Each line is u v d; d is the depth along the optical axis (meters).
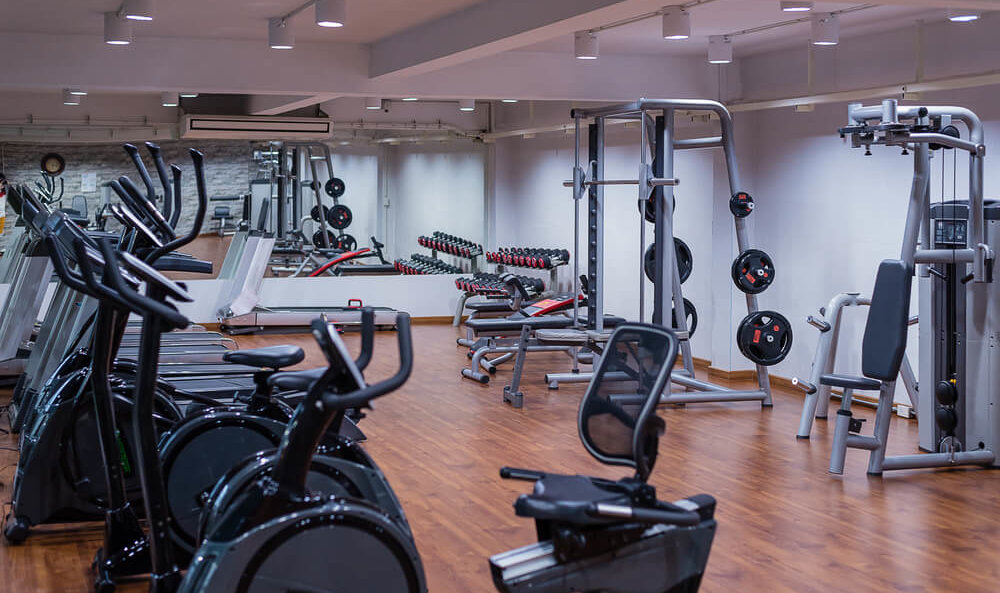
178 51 7.44
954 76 6.41
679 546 2.78
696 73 8.36
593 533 2.66
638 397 2.85
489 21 5.97
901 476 5.24
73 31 7.11
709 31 6.93
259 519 2.63
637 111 6.73
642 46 7.70
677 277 7.23
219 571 2.57
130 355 6.29
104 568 3.51
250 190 10.77
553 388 7.57
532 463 5.41
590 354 8.78
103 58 7.30
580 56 6.87
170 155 10.52
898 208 6.96
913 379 6.23
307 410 2.63
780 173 8.11
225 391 5.48
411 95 7.97
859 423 5.32
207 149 10.56
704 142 7.01
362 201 11.25
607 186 10.53
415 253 11.58
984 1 4.52
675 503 2.79
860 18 6.39
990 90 6.30
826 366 6.55
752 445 5.90
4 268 8.51
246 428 3.72
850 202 7.38
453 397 7.29
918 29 6.57
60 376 4.54
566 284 11.21
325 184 11.05
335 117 11.01
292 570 2.63
